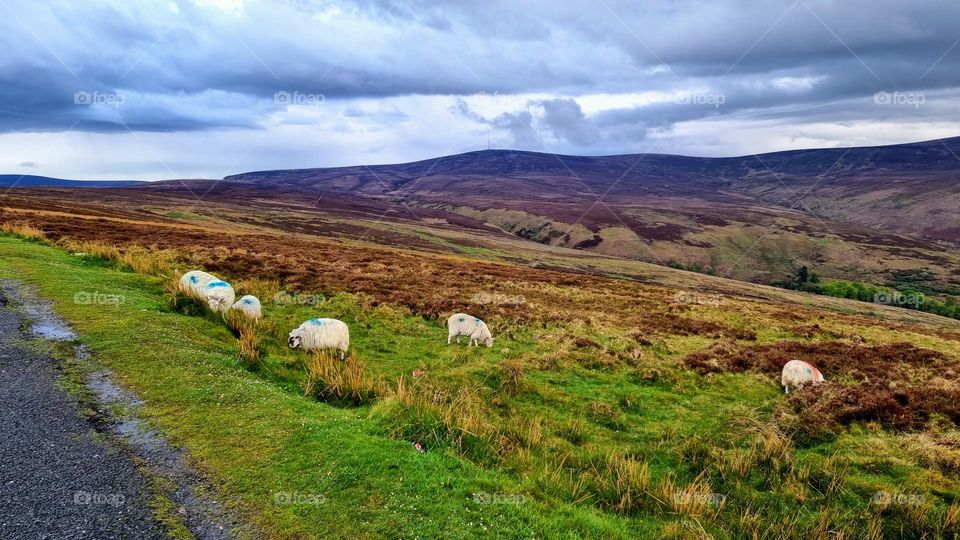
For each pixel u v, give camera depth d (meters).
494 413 13.21
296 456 8.84
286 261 34.16
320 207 186.75
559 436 12.54
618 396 15.70
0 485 7.39
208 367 12.44
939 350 25.19
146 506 7.29
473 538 7.38
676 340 23.94
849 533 8.88
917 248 173.25
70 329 13.88
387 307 24.27
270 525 7.14
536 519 8.10
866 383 17.34
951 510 9.09
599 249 166.12
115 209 85.31
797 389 16.09
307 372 13.81
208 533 6.92
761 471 11.00
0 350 12.04
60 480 7.64
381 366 16.39
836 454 11.52
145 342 13.43
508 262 101.69
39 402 9.84
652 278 101.38
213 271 28.52
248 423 9.84
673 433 13.00
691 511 9.42
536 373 17.33
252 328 16.52
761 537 8.78
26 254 23.64
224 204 148.75
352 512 7.57
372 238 107.81
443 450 10.03
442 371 16.25
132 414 9.77
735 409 14.62
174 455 8.57
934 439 12.05
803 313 38.34
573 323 25.08
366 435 9.95
